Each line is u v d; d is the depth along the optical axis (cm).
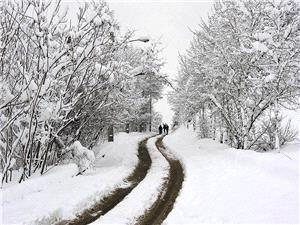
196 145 2336
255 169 1246
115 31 1280
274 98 1670
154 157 1956
